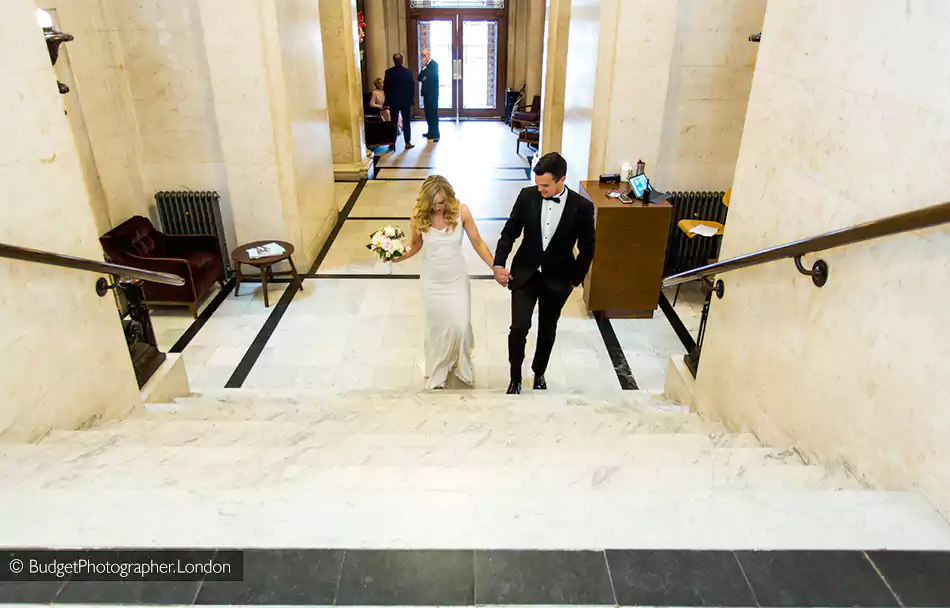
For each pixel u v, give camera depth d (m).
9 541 1.67
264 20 5.89
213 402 4.00
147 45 6.13
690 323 5.92
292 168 6.52
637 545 1.64
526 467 2.22
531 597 1.50
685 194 6.49
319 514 1.77
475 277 6.84
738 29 5.99
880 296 1.95
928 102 1.72
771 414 2.71
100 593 1.49
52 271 2.81
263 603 1.48
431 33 14.12
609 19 5.82
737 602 1.48
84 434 2.77
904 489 1.86
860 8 2.06
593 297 5.88
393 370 5.14
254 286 6.60
